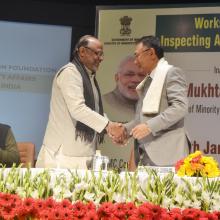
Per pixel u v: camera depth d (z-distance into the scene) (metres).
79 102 3.56
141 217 2.04
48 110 6.16
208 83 5.68
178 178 2.26
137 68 5.83
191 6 5.80
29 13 6.23
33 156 4.32
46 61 6.19
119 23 5.92
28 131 6.12
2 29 6.14
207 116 5.64
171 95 3.46
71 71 3.64
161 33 5.84
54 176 2.29
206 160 2.50
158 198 2.14
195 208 2.13
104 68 5.90
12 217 2.06
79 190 2.18
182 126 3.51
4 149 3.27
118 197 2.16
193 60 5.74
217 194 2.18
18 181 2.26
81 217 2.06
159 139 3.44
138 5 5.90
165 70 3.54
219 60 5.69
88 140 3.62
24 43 6.17
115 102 5.85
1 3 6.18
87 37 3.76
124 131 3.65
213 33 5.73
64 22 6.27
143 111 3.53
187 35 5.78
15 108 6.12
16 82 6.13
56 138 3.60
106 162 2.79
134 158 3.58
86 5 6.33
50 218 2.05
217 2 6.12
